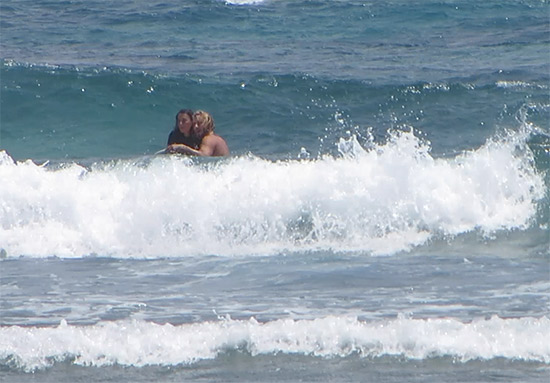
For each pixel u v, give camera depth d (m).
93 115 59.44
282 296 29.03
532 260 33.69
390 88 59.31
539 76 63.34
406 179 38.09
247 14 94.56
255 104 58.94
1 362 23.16
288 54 75.19
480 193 38.41
